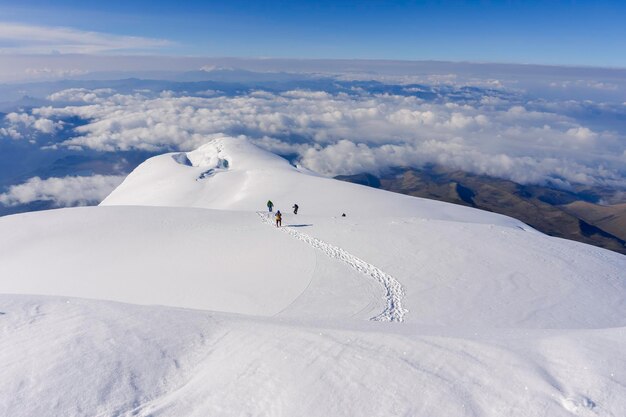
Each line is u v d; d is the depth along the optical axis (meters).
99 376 9.71
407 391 8.16
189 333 12.23
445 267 24.61
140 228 35.09
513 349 9.26
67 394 9.02
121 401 8.99
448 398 7.83
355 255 26.77
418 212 60.22
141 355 10.80
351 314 18.77
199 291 22.94
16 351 10.67
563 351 8.88
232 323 13.07
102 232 34.34
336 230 32.59
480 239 29.70
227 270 25.78
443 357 9.23
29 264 29.08
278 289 22.22
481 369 8.62
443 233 31.03
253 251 28.80
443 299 20.44
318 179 84.06
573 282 23.00
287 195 72.62
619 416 6.90
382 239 29.75
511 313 19.12
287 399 8.40
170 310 14.30
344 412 7.80
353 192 72.25
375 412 7.70
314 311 19.23
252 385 9.06
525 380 8.06
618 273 24.92
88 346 11.02
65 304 14.37
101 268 27.59
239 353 10.71
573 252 28.02
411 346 9.87
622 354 8.52
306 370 9.32
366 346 10.16
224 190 86.56
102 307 14.20
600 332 9.84
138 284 24.66
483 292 21.33
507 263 25.33
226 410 8.37
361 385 8.52
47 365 10.02
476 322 18.05
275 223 36.16
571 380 7.89
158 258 28.55
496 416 7.29
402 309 19.33
